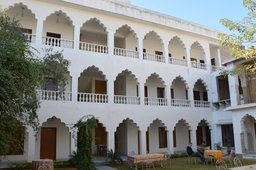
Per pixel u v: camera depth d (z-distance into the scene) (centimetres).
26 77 988
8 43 950
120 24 1981
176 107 2128
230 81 2084
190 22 2345
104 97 1905
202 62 2650
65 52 1711
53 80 1377
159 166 1550
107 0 1902
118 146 2258
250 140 1997
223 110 2261
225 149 2070
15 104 991
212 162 1661
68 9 1783
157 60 2134
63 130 1822
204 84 2358
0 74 852
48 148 1750
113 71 1866
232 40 1033
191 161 1761
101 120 1748
